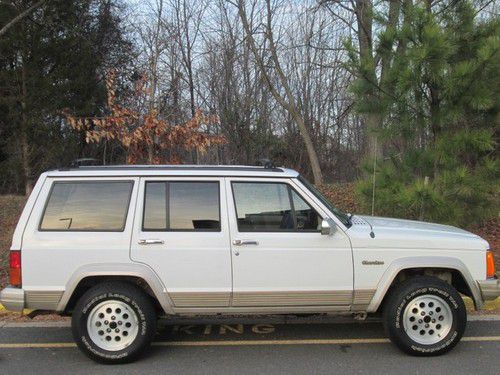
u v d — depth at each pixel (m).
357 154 24.55
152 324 5.12
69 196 5.20
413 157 8.07
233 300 5.09
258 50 21.61
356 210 13.21
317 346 5.57
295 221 5.19
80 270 5.01
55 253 5.03
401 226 5.55
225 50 24.02
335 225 5.11
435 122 7.72
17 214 13.38
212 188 5.23
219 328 6.24
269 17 18.83
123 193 5.21
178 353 5.41
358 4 13.80
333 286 5.12
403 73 7.40
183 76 22.27
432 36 7.27
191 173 5.25
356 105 8.30
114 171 5.26
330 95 24.97
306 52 24.53
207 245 5.07
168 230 5.12
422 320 5.15
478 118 7.86
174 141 10.28
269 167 5.49
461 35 7.84
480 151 7.73
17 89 18.14
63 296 5.01
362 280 5.13
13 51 17.89
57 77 18.58
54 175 5.23
